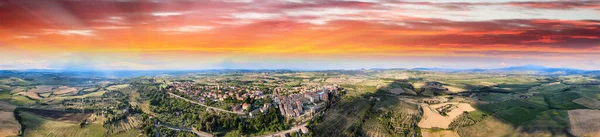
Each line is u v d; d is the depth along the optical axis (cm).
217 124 14025
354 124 16312
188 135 13025
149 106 16800
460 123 17162
